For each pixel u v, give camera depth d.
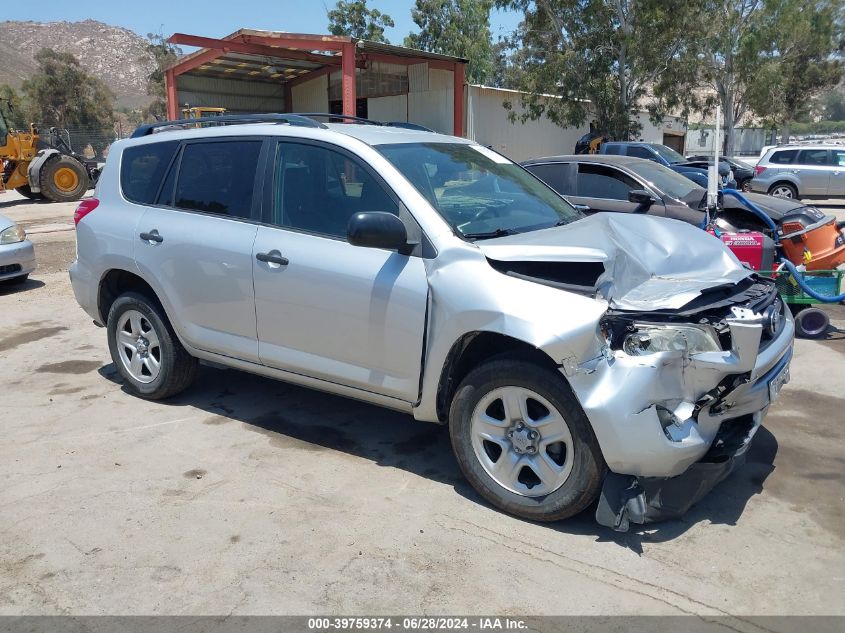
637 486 3.21
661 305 3.17
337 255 3.91
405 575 3.07
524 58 32.41
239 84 34.84
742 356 3.12
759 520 3.50
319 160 4.14
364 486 3.86
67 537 3.37
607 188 8.15
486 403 3.53
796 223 6.75
